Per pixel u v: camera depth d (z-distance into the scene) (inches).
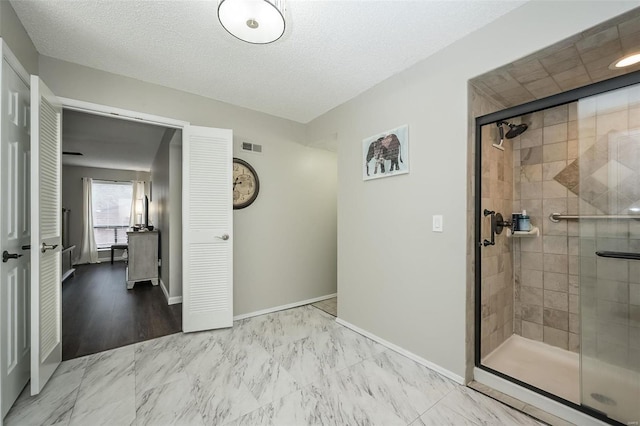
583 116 60.2
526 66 67.0
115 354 88.3
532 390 64.9
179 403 65.2
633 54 62.2
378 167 98.3
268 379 74.8
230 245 111.0
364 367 81.0
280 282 133.2
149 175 295.9
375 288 99.4
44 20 67.9
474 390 70.4
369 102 103.3
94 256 268.4
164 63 87.8
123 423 59.1
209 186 108.0
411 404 65.2
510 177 98.4
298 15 65.7
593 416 57.6
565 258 90.0
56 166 77.9
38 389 64.8
